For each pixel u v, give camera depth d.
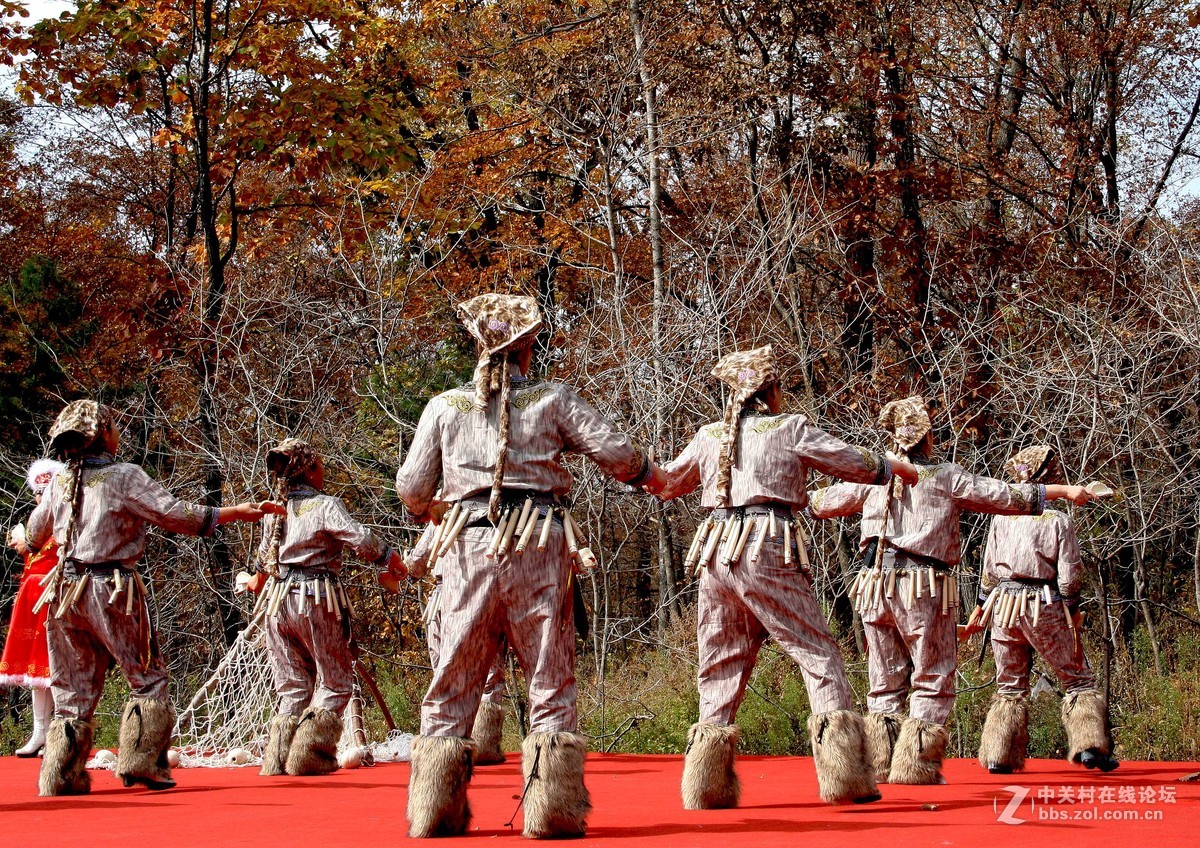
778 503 5.47
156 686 6.30
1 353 15.59
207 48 15.23
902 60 17.00
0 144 19.55
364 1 18.98
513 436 4.73
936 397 12.66
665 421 10.69
